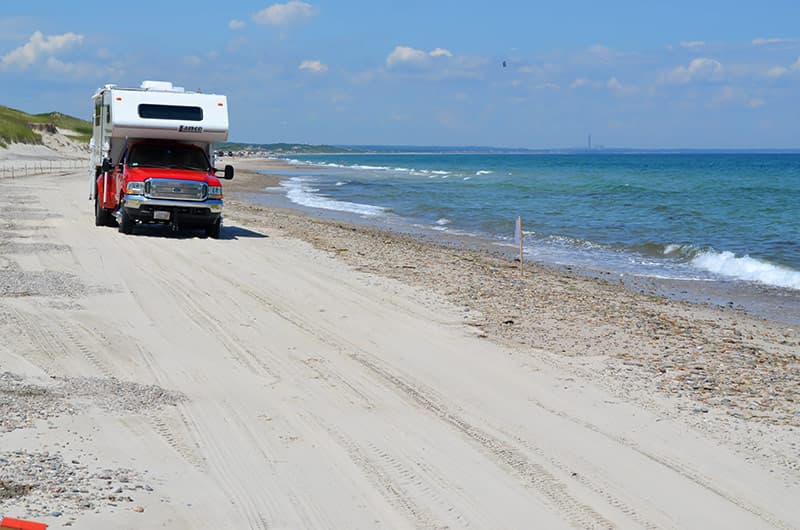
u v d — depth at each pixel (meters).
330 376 9.45
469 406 8.60
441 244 25.89
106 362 9.36
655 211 38.19
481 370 9.98
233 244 20.17
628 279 19.89
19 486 5.75
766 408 8.95
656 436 7.90
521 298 14.86
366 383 9.25
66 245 18.20
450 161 186.50
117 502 5.70
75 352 9.66
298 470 6.65
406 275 16.75
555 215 36.75
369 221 33.59
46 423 7.16
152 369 9.24
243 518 5.71
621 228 31.39
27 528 4.72
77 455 6.51
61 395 8.00
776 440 7.92
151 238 20.42
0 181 42.12
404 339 11.36
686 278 20.31
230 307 12.77
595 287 17.59
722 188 56.66
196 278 15.06
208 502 5.91
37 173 55.28
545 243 26.95
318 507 5.98
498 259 22.16
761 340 12.97
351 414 8.16
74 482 5.95
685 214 36.38
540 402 8.84
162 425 7.45
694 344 11.96
